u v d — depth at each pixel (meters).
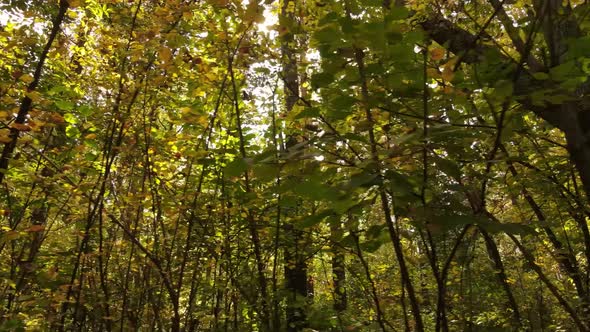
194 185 4.04
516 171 3.61
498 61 1.73
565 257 4.27
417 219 1.71
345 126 2.50
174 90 4.16
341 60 1.80
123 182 4.10
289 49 3.27
